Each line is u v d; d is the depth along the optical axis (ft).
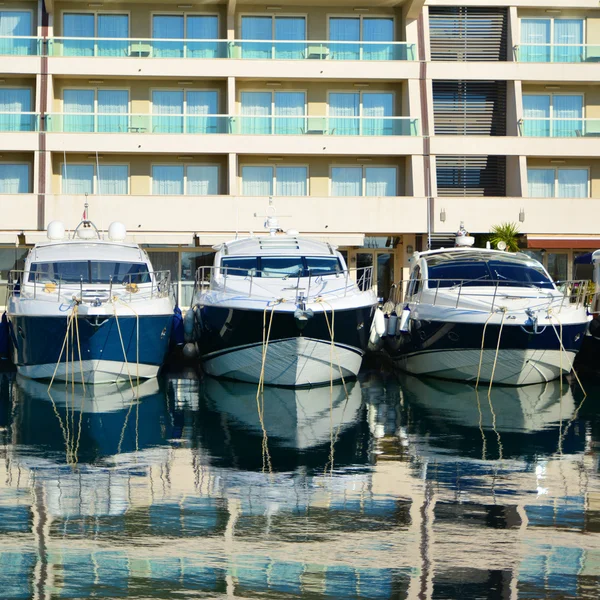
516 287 79.77
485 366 77.46
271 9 130.41
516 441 57.36
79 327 73.56
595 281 90.89
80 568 36.14
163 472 49.60
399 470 50.29
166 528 40.65
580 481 48.14
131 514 42.47
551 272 129.18
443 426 61.87
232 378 80.07
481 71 127.85
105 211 120.78
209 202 122.01
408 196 126.00
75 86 127.34
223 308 75.51
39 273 79.36
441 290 79.82
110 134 122.72
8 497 44.83
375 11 131.64
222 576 35.50
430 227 123.65
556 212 124.47
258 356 75.87
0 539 39.11
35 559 36.99
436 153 125.29
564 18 133.39
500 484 47.55
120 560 36.99
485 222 124.26
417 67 127.13
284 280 78.54
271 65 125.90
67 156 126.31
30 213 120.47
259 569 36.22
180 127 124.26
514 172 127.54
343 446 55.88
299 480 48.21
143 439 57.36
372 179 129.80
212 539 39.32
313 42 126.11
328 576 35.63
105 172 127.24
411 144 125.29
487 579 35.37
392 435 58.95
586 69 128.47
